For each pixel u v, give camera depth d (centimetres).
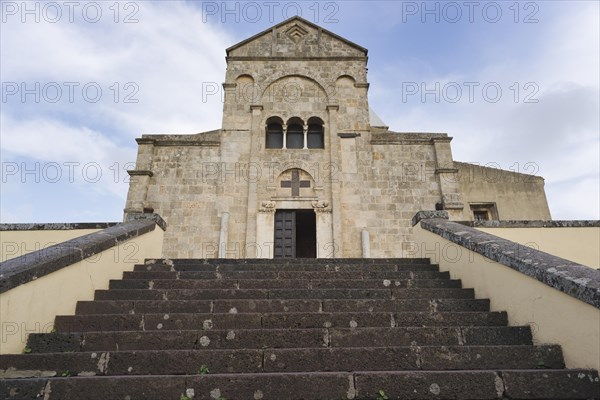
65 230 833
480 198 1750
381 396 347
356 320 488
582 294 374
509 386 354
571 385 353
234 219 1434
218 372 391
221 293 562
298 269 712
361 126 1582
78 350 432
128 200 1407
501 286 516
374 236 1418
